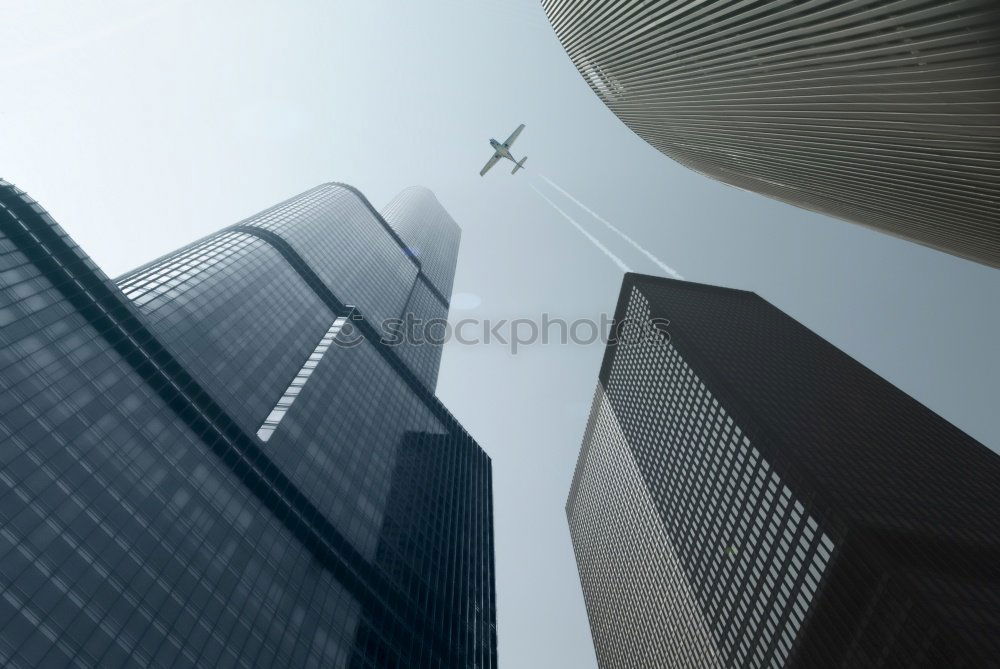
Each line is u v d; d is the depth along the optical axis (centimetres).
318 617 7094
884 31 3703
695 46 5922
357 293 16475
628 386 19075
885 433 12231
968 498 9925
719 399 13388
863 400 13562
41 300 5869
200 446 7025
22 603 4059
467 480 15950
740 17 4819
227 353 9188
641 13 6256
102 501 5259
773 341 16400
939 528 8712
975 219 6544
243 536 6800
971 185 5509
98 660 4334
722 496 12506
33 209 6175
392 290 19475
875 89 4459
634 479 17800
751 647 10531
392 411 13388
